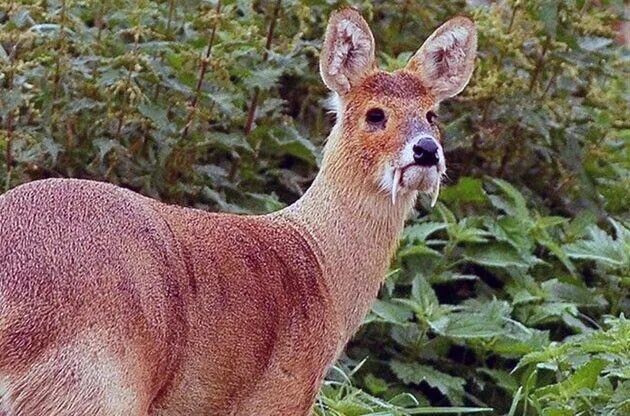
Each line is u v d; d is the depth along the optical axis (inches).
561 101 549.0
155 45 463.8
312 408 353.4
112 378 302.7
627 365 412.8
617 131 583.2
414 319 478.3
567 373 429.4
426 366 462.9
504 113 529.0
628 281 497.7
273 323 338.0
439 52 377.4
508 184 520.1
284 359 340.5
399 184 354.3
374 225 361.7
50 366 297.9
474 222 503.5
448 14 553.9
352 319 361.7
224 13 491.8
